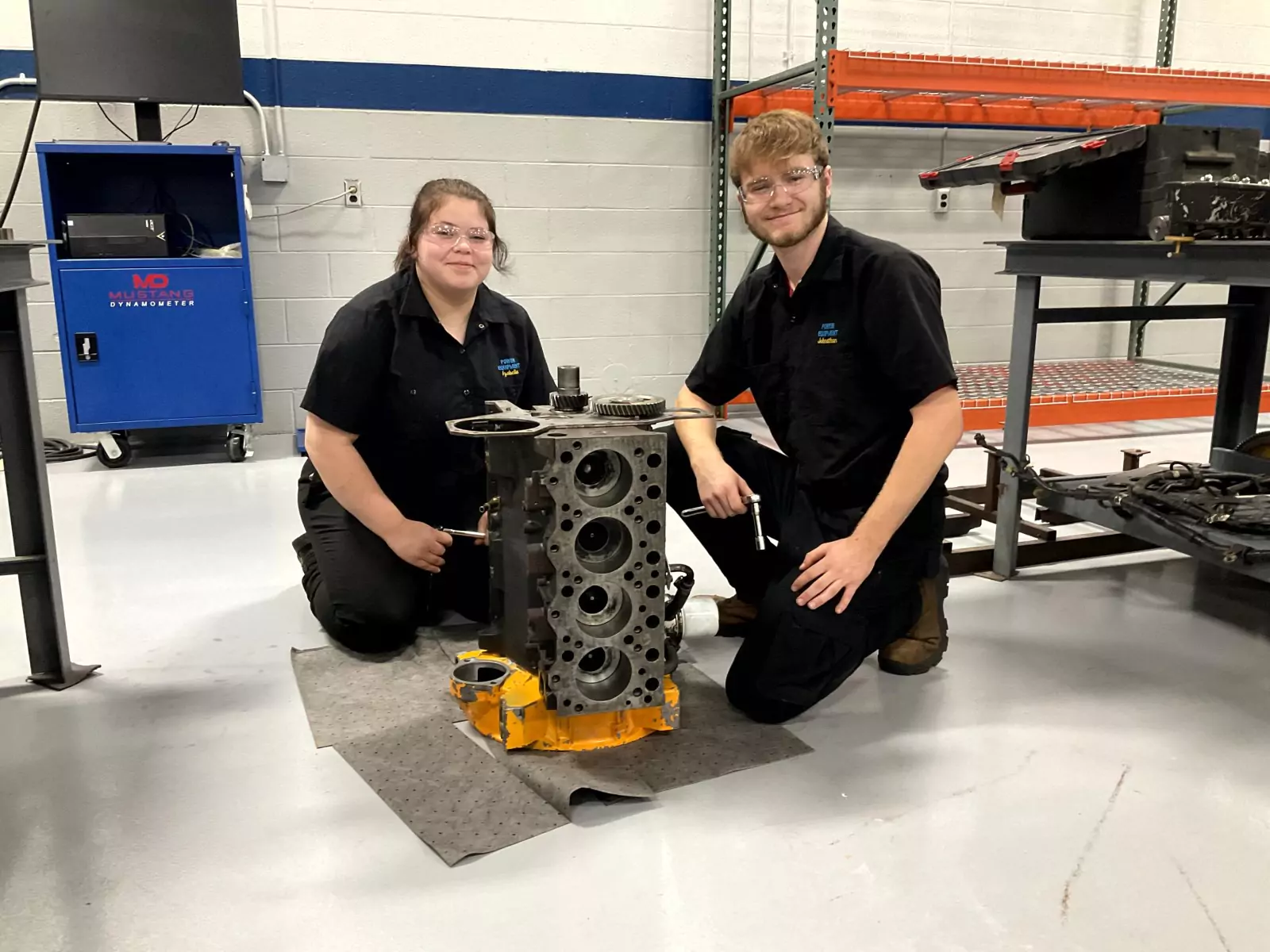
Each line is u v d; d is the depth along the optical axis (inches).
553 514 48.8
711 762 54.6
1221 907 42.6
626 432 49.2
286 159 137.8
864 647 60.4
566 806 49.4
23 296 60.4
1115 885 44.1
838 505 64.3
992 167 78.5
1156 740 57.6
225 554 93.6
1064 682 65.7
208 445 142.0
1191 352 191.9
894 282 57.9
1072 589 84.4
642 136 152.7
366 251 144.9
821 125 117.6
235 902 42.9
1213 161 72.4
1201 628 75.6
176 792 51.8
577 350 157.9
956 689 64.7
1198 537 70.2
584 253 154.4
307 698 62.7
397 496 74.0
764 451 70.4
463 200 65.2
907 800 51.0
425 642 72.3
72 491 116.6
